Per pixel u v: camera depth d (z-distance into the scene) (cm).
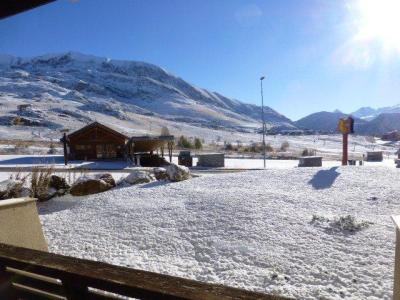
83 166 2888
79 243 803
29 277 279
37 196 1291
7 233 427
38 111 11712
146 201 1151
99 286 231
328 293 518
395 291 285
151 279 222
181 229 855
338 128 2227
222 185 1328
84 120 12369
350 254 641
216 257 687
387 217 842
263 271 607
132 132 10919
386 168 1460
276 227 809
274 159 4725
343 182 1243
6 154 4122
